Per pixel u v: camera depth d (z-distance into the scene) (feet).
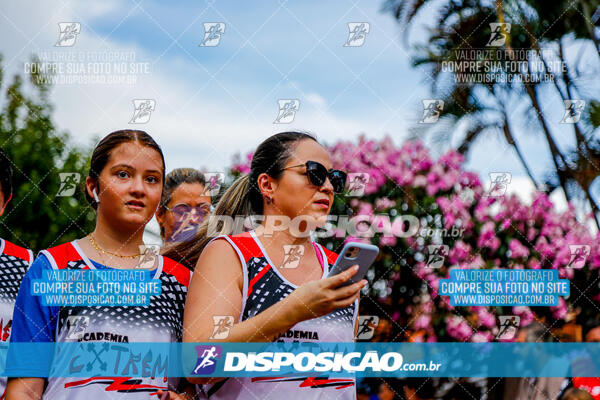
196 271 5.87
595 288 11.12
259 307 5.71
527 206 11.18
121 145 6.68
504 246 11.08
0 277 7.11
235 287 5.71
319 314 5.33
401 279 10.98
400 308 10.94
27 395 5.93
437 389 10.98
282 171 6.23
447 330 10.89
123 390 6.05
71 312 6.14
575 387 9.37
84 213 9.08
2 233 8.83
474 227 11.08
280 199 6.24
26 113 8.96
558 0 11.50
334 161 10.78
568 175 11.27
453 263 11.00
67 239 9.01
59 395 5.92
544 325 10.94
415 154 11.13
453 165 11.19
